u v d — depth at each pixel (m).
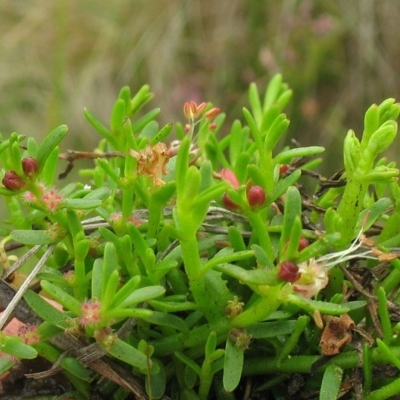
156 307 0.22
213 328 0.22
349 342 0.22
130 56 0.92
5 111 0.89
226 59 0.89
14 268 0.23
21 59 0.94
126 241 0.22
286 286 0.21
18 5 0.98
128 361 0.21
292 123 0.83
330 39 0.85
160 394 0.23
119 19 0.96
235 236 0.22
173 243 0.23
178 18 0.93
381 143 0.22
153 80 0.90
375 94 0.86
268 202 0.22
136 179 0.23
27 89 0.91
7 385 0.24
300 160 0.27
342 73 0.87
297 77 0.84
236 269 0.21
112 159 0.27
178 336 0.23
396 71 0.87
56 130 0.22
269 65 0.85
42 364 0.24
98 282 0.21
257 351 0.23
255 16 0.90
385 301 0.22
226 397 0.23
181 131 0.27
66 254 0.24
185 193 0.21
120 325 0.23
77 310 0.21
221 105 0.87
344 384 0.23
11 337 0.21
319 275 0.21
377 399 0.22
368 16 0.88
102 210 0.23
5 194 0.22
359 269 0.24
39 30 0.96
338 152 0.81
